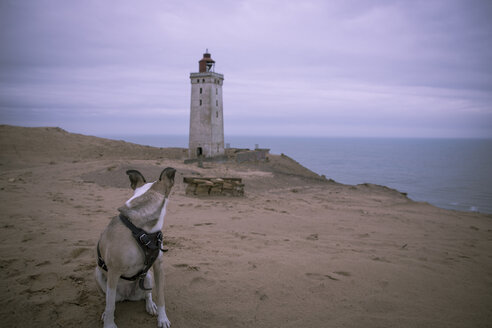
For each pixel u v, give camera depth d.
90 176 19.56
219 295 4.07
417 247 7.48
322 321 3.58
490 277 5.51
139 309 3.65
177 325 3.40
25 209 8.71
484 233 10.84
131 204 3.08
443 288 4.70
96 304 3.72
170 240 6.53
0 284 4.08
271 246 6.59
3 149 40.50
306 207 14.33
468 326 3.62
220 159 41.75
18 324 3.29
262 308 3.81
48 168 22.44
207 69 44.69
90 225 7.42
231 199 15.87
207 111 43.56
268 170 35.84
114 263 2.99
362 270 5.14
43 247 5.51
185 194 16.25
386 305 4.02
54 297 3.81
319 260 5.55
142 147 54.12
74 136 53.78
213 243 6.52
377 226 10.37
